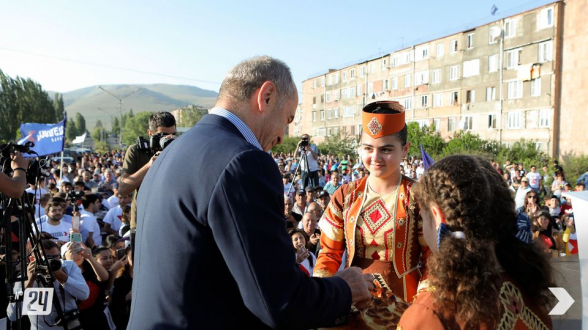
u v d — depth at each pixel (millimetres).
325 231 2260
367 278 1713
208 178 1348
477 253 1213
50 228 6191
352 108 45594
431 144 28031
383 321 1727
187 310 1326
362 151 2135
